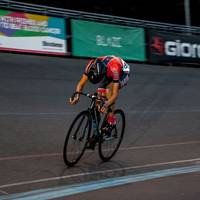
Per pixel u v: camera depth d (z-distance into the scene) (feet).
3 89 55.36
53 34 76.54
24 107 49.49
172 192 26.43
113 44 83.41
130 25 95.40
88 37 80.43
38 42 74.90
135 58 86.17
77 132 31.78
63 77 65.87
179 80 78.59
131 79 72.28
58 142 38.93
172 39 91.15
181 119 53.11
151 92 66.39
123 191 26.50
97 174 30.48
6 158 33.30
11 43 72.08
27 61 70.33
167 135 45.24
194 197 25.52
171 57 90.94
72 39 78.79
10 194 25.31
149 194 25.95
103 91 33.17
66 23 78.28
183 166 33.60
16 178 28.66
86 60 78.95
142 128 47.16
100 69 32.60
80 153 32.35
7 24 71.51
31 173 29.94
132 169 32.24
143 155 36.86
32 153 35.12
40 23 75.00
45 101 53.26
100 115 33.06
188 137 45.16
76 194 25.66
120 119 35.45
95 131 32.71
